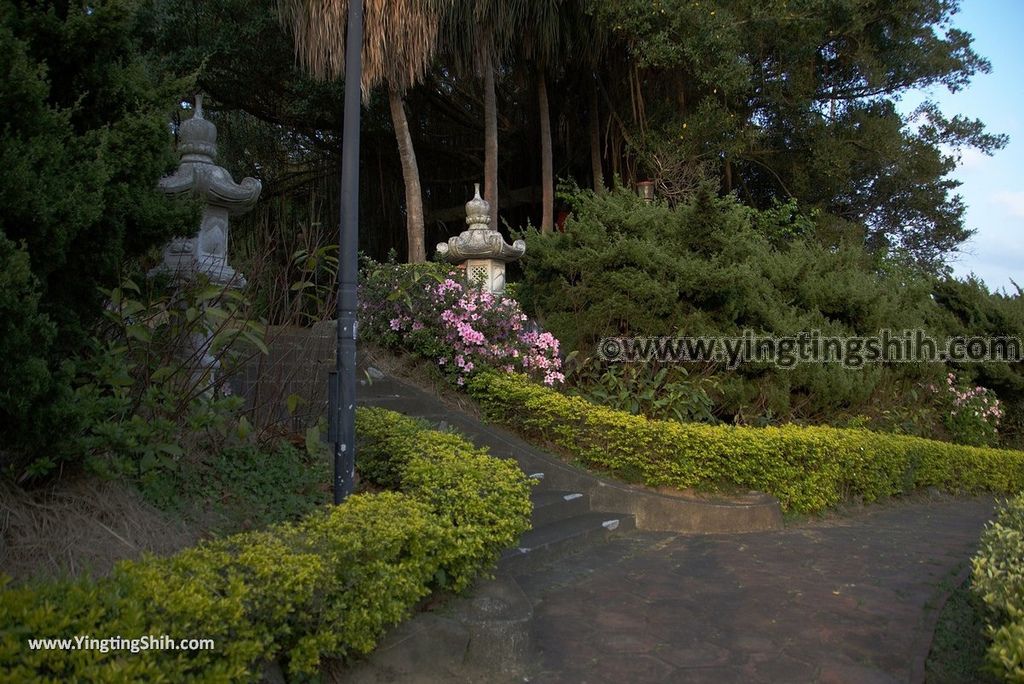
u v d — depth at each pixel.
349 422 4.39
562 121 17.08
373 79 10.57
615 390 8.99
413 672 3.80
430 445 5.36
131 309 4.51
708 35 12.98
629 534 6.91
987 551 4.53
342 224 4.51
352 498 4.21
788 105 16.52
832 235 16.62
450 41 12.25
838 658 4.23
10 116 3.56
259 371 5.65
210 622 2.71
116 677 2.33
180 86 4.61
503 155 18.98
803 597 5.25
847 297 11.05
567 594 5.24
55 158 3.65
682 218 9.88
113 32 4.09
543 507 6.56
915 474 9.88
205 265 6.35
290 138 19.97
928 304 13.97
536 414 8.11
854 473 8.59
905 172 17.56
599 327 9.30
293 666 3.22
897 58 16.77
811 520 7.88
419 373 8.93
